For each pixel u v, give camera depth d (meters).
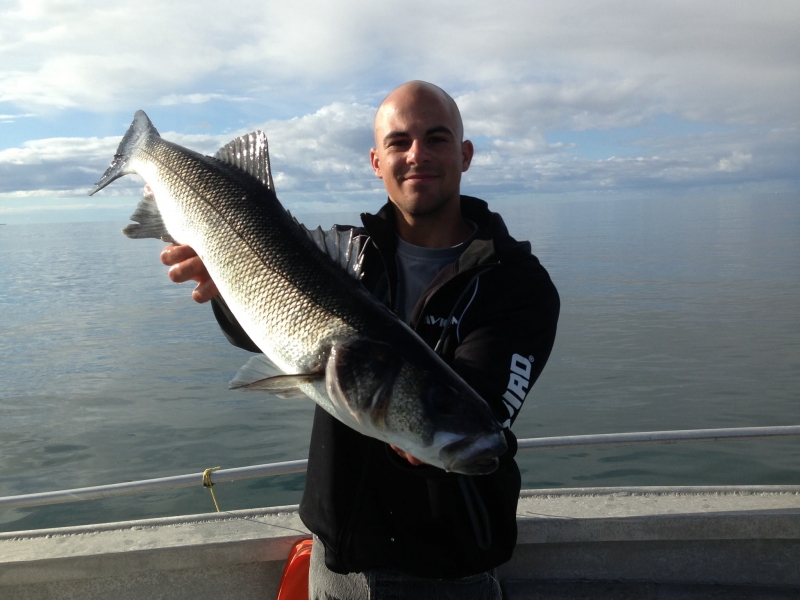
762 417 8.11
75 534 2.56
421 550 1.79
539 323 1.80
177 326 18.14
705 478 5.86
